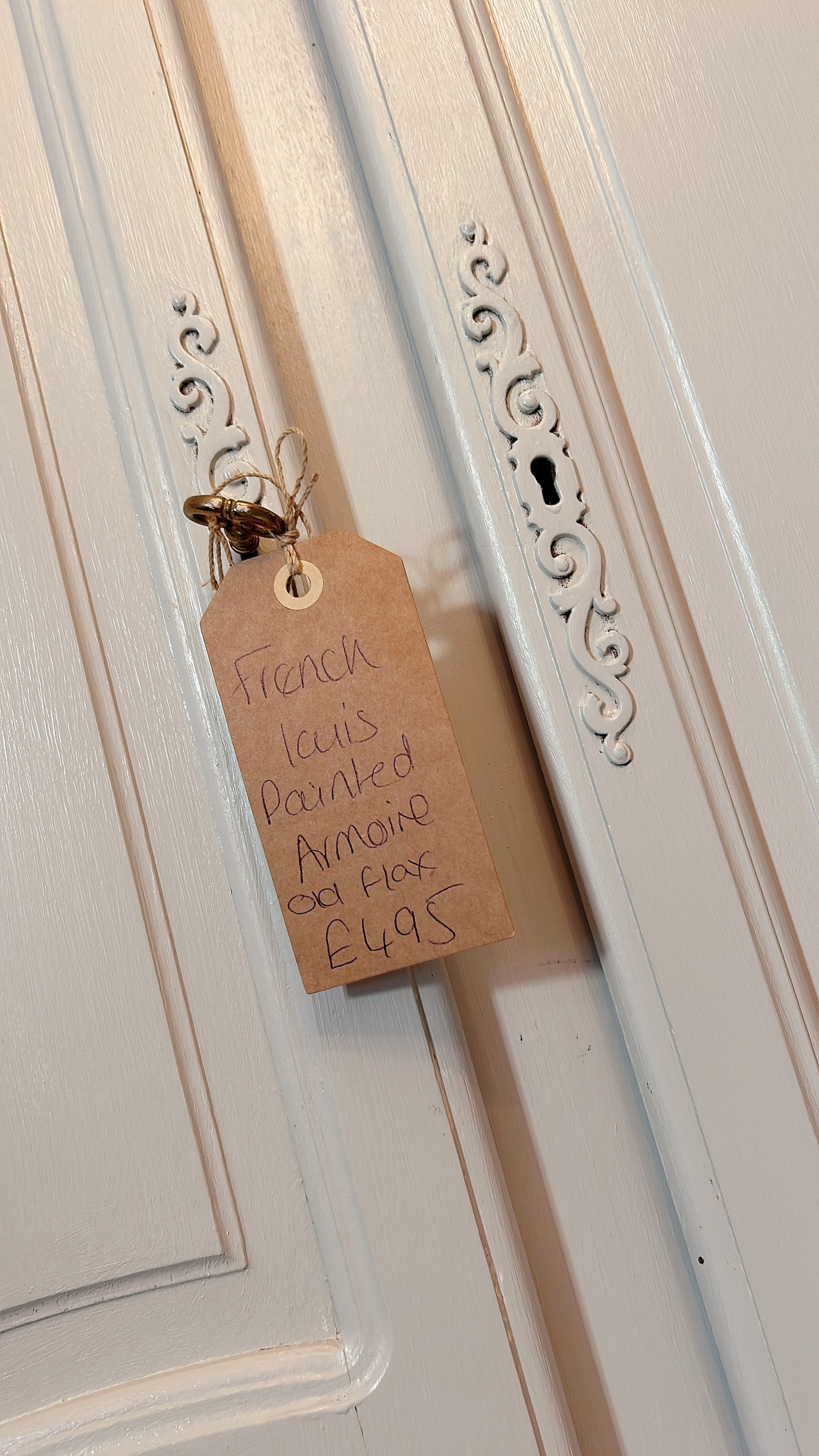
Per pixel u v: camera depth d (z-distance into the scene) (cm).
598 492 55
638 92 58
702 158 58
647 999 52
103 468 58
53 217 60
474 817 47
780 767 54
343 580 49
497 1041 55
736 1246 50
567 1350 53
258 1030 54
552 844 56
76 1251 53
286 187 60
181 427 56
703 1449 52
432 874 47
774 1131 51
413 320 58
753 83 58
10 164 60
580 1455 50
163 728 56
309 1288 52
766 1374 50
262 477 52
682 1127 51
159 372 56
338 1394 51
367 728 49
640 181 58
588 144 58
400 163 57
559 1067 54
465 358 56
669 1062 52
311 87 61
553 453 55
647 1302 53
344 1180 52
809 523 55
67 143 59
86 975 55
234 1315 52
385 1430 50
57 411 59
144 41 59
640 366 57
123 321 57
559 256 57
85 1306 53
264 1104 54
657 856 53
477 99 58
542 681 54
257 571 50
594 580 55
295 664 49
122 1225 53
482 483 55
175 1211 53
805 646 55
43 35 60
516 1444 50
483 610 58
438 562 58
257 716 49
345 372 59
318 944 48
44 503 58
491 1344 51
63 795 56
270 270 60
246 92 61
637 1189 54
